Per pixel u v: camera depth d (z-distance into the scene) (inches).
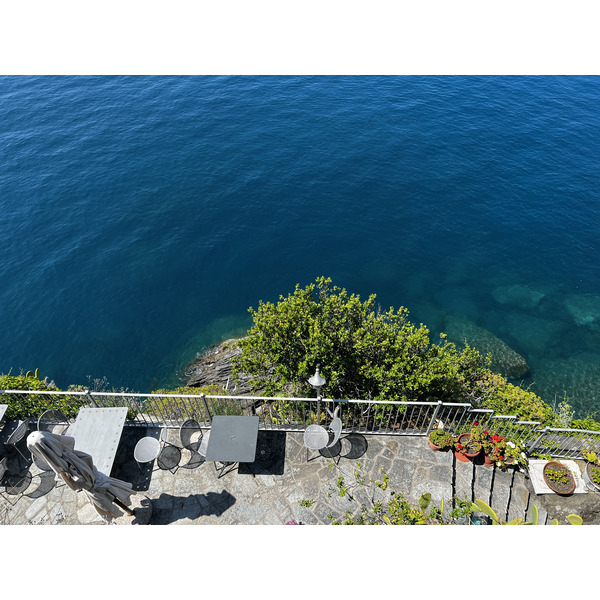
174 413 483.5
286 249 1323.8
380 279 1236.5
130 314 1142.3
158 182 1581.0
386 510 387.5
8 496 399.5
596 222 1378.0
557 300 1162.6
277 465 423.5
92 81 2331.4
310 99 2080.5
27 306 1157.1
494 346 1041.5
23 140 1824.6
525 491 423.8
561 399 940.0
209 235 1368.1
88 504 392.8
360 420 472.4
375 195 1504.7
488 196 1487.5
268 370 537.6
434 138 1770.4
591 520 410.9
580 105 1966.0
